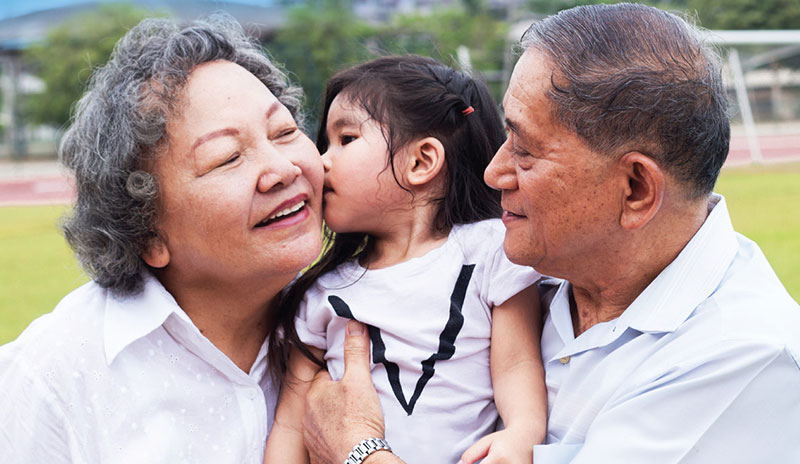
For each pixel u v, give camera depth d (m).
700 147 1.60
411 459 1.88
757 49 20.45
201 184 1.73
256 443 1.91
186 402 1.84
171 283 1.94
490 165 1.80
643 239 1.70
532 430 1.80
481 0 25.98
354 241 2.14
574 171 1.63
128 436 1.77
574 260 1.75
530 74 1.67
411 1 31.45
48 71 22.73
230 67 1.84
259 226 1.79
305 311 2.05
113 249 1.82
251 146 1.76
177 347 1.86
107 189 1.77
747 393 1.53
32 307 7.00
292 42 21.52
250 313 1.97
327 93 2.17
